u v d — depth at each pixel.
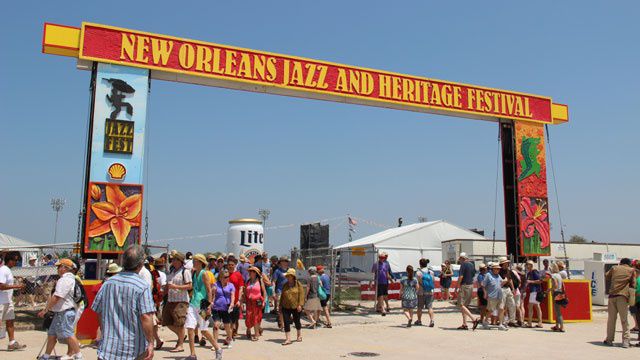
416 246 30.44
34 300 17.39
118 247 13.26
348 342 12.09
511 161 19.38
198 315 9.61
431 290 14.80
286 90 16.08
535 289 15.15
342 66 16.73
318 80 16.30
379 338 12.73
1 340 11.34
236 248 20.36
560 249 31.14
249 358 9.98
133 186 13.62
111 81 13.76
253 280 12.28
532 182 19.12
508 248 19.00
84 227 13.09
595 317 18.05
